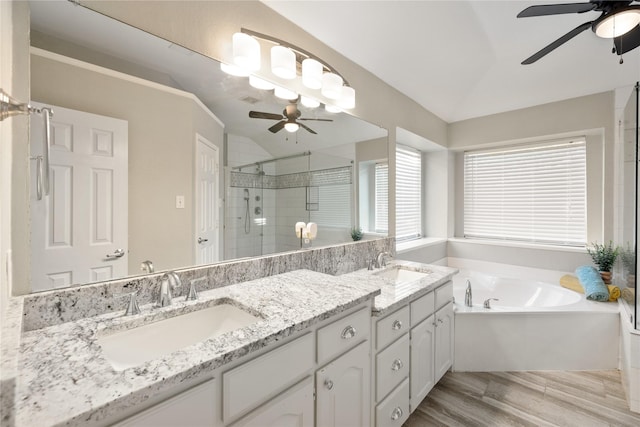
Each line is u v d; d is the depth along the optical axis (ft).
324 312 3.59
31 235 3.16
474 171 12.62
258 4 5.41
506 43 7.75
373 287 4.71
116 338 3.28
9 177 2.88
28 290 3.15
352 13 6.07
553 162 10.84
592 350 7.49
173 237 4.36
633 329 6.25
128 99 3.91
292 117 6.09
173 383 2.26
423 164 13.12
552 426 5.68
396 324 5.15
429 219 13.12
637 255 6.25
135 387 2.10
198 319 3.93
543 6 4.95
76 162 3.48
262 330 3.05
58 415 1.80
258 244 5.54
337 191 7.16
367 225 8.01
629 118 7.19
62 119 3.37
